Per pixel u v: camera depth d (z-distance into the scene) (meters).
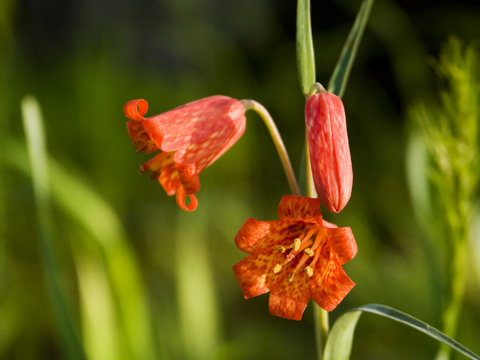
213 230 0.69
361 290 0.58
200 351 0.46
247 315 0.64
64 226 0.62
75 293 0.61
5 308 0.58
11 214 0.64
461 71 0.39
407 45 0.76
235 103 0.35
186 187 0.35
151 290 0.65
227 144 0.35
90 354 0.43
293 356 0.58
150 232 0.72
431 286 0.40
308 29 0.34
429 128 0.39
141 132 0.35
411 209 0.72
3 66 0.65
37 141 0.40
